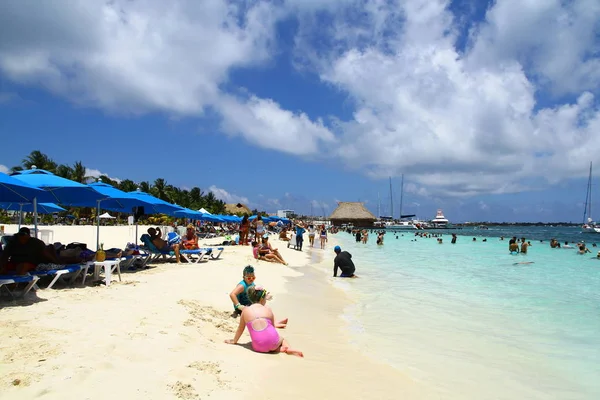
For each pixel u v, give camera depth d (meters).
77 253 7.78
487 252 26.94
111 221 54.50
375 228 125.94
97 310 5.55
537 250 29.41
